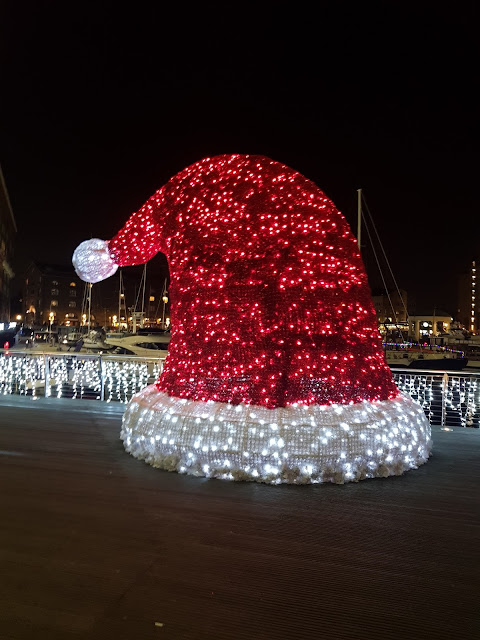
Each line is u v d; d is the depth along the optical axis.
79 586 2.66
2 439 5.73
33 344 35.19
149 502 3.85
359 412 4.51
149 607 2.48
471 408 7.92
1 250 59.69
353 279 4.96
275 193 4.91
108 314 80.31
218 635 2.28
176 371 5.07
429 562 2.98
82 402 8.15
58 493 4.02
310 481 4.25
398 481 4.40
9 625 2.32
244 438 4.32
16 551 3.05
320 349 4.67
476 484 4.36
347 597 2.60
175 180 5.52
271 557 3.01
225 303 4.88
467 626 2.38
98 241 5.80
